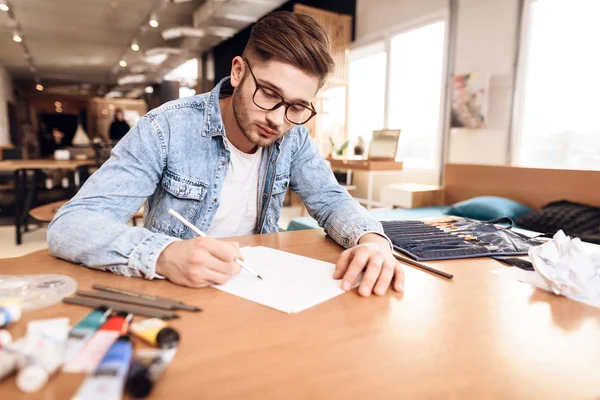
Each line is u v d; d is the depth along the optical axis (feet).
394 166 12.92
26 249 10.46
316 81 2.52
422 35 14.06
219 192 3.22
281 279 2.06
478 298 1.90
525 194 8.48
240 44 22.47
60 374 1.10
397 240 2.97
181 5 17.52
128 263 1.99
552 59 9.92
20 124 40.88
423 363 1.27
